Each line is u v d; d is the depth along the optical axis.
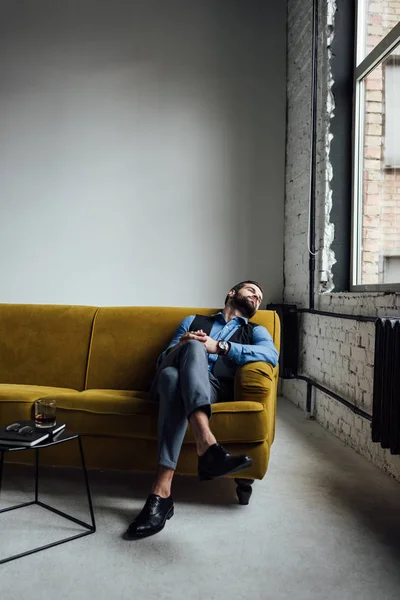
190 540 1.86
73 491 2.29
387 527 1.98
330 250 3.51
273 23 4.53
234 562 1.71
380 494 2.30
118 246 4.54
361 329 2.87
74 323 2.91
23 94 4.53
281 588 1.56
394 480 2.47
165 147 4.53
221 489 2.35
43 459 2.31
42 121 4.53
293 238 4.29
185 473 2.19
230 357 2.33
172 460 1.98
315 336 3.71
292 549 1.80
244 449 2.12
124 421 2.21
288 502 2.21
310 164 3.83
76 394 2.34
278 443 3.07
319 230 3.62
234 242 4.54
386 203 2.96
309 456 2.83
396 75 2.85
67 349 2.86
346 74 3.46
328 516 2.07
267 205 4.55
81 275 4.55
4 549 1.77
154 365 2.77
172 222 4.53
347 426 3.08
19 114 4.53
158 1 4.51
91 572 1.64
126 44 4.51
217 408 2.12
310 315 3.83
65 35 4.53
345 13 3.45
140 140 4.53
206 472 1.92
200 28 4.52
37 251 4.54
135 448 2.23
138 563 1.69
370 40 3.24
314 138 3.65
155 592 1.53
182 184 4.53
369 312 2.78
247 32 4.53
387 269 2.94
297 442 3.10
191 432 2.13
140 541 1.84
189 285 4.54
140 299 4.54
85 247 4.54
